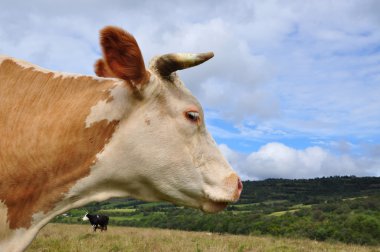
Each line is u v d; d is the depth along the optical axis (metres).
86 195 1.50
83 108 1.51
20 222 1.42
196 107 1.61
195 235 7.96
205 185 1.59
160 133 1.54
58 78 1.56
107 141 1.51
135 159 1.52
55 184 1.45
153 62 1.59
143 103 1.54
